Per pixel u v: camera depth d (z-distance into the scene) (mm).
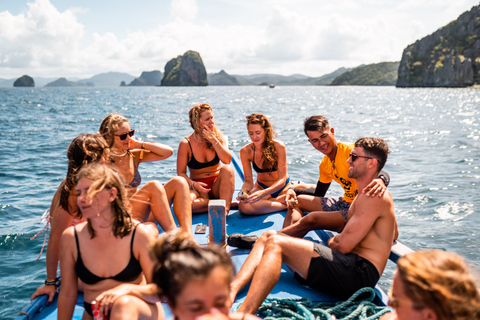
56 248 2910
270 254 2709
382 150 3076
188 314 1345
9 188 8258
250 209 4746
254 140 4727
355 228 2898
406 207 6973
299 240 2904
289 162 10594
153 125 20359
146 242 2270
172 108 35531
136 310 2000
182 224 3645
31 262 4816
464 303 1349
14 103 45938
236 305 2738
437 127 19031
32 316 2756
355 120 23219
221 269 1345
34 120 23797
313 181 8766
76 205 2861
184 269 1295
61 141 15000
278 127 19281
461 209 6723
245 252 3734
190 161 4984
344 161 3930
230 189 4836
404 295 1460
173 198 3822
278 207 4824
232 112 30000
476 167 9789
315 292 3102
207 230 4301
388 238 2957
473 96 64375
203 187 4855
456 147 12898
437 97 61938
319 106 39031
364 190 2926
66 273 2318
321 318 2709
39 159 11391
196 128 4805
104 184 2152
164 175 9375
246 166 5051
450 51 156375
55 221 2873
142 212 3393
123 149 3957
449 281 1355
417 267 1424
